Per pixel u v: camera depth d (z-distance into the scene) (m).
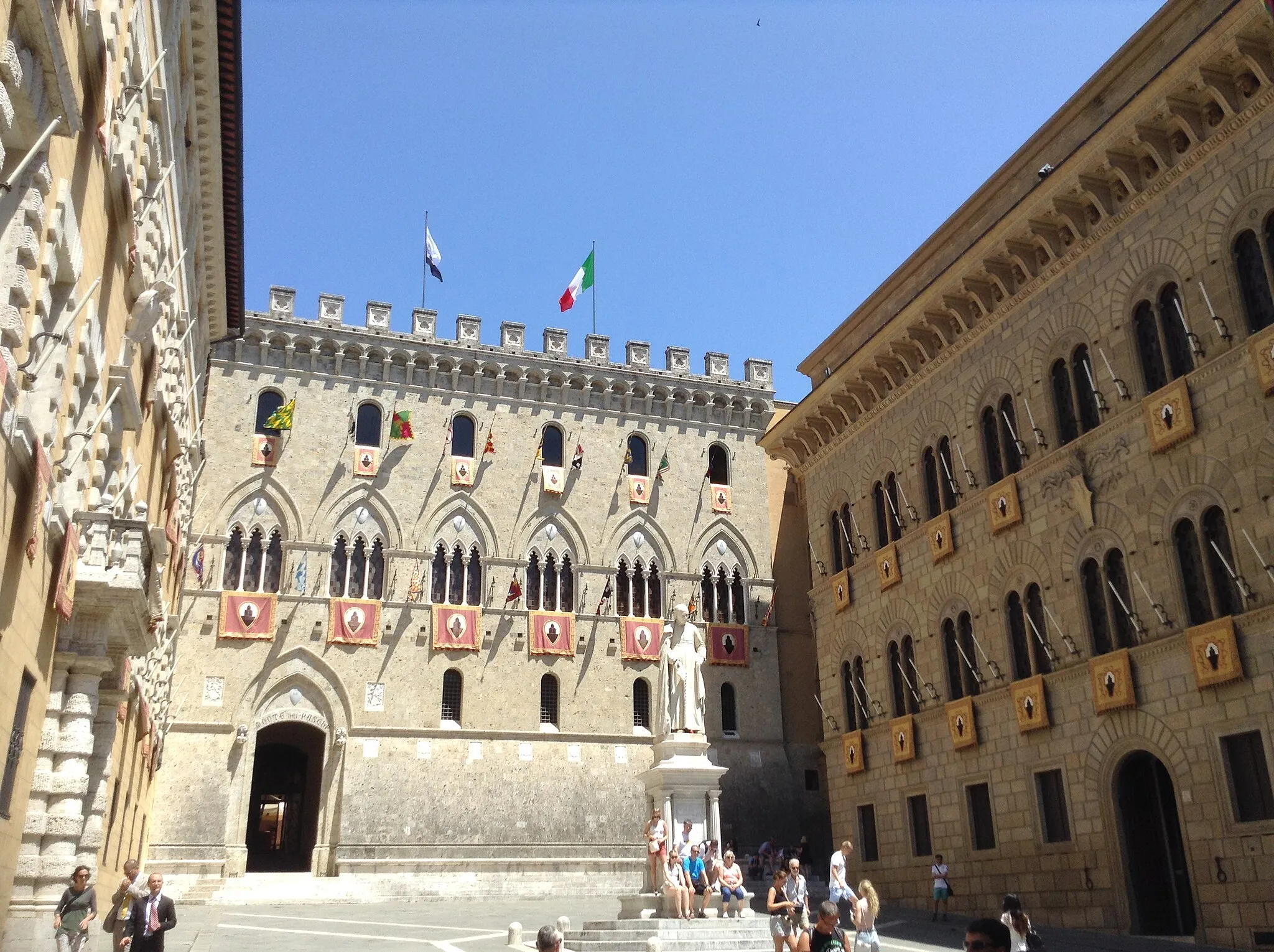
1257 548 28.20
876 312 50.09
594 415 65.12
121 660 22.53
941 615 42.22
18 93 12.85
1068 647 34.88
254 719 53.41
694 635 31.19
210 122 31.92
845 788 48.12
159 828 49.75
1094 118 37.00
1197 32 32.78
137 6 20.27
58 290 16.59
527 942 28.86
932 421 43.97
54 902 18.56
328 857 52.53
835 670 50.03
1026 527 37.50
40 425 15.85
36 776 18.81
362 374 60.47
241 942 29.39
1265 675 27.72
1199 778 29.39
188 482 42.12
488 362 62.91
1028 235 37.34
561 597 61.44
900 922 36.94
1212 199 30.62
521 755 57.09
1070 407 36.47
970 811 39.31
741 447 68.44
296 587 55.78
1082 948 28.48
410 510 59.09
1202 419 30.31
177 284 30.39
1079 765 34.00
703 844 28.45
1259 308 29.20
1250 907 27.38
